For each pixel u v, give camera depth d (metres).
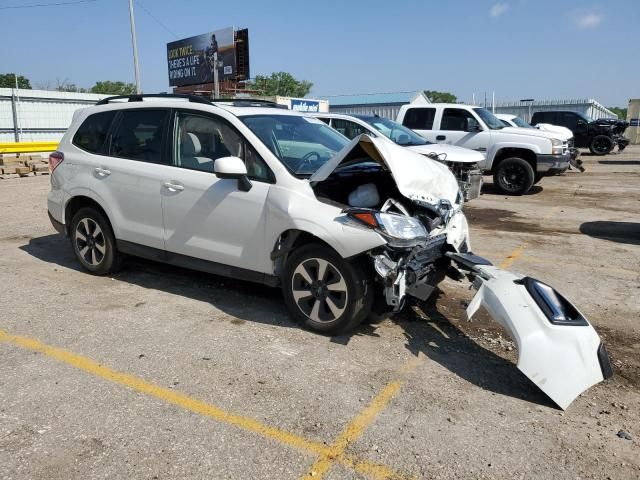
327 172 4.35
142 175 5.39
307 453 3.03
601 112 47.16
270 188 4.62
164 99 5.50
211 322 4.78
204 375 3.85
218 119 5.05
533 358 3.67
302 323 4.62
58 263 6.59
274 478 2.83
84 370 3.91
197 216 5.03
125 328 4.63
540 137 12.41
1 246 7.41
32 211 10.03
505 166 12.68
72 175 5.99
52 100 27.31
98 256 5.98
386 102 41.19
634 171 18.30
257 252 4.73
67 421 3.29
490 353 4.31
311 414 3.40
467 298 5.51
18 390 3.62
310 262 4.46
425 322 4.88
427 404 3.54
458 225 5.12
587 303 5.48
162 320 4.82
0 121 25.50
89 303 5.21
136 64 28.58
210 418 3.34
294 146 5.04
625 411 3.53
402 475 2.87
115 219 5.66
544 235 8.52
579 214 10.33
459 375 3.94
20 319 4.79
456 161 9.91
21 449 3.02
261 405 3.49
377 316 4.58
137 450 3.03
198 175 5.04
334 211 4.30
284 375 3.87
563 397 3.53
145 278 5.98
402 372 3.96
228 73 44.28
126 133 5.70
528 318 3.79
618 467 2.97
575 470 2.94
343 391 3.68
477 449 3.09
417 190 4.47
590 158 23.91
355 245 4.12
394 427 3.28
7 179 14.96
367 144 4.33
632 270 6.62
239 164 4.55
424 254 4.42
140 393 3.61
